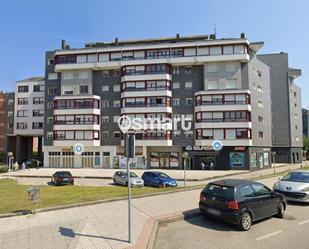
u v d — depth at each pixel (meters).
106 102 49.47
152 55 47.75
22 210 10.61
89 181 29.89
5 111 62.53
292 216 10.47
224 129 43.38
